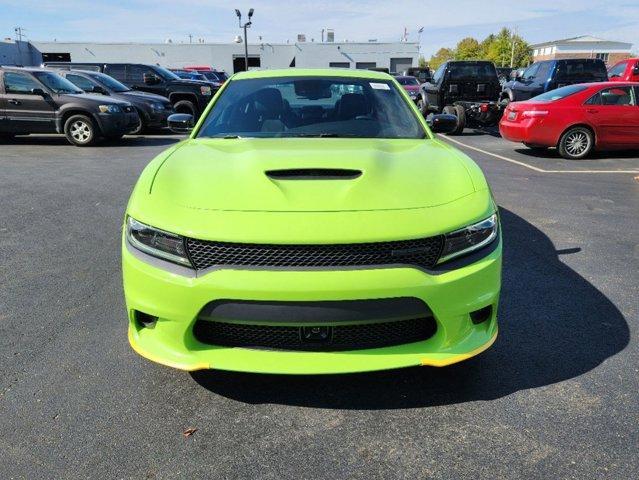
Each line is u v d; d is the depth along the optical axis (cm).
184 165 262
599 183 749
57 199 637
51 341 296
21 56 4338
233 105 359
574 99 973
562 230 510
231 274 207
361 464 204
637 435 217
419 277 210
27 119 1104
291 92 368
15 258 432
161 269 219
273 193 224
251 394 248
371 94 370
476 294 223
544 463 203
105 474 199
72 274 397
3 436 219
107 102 1127
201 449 213
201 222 214
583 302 345
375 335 223
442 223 217
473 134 1475
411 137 331
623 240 479
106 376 262
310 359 218
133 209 235
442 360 221
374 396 246
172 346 224
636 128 975
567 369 267
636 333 303
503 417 230
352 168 244
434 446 213
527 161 961
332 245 207
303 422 229
